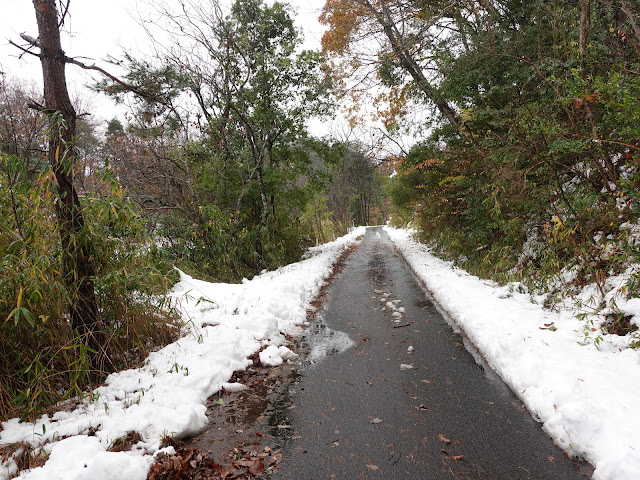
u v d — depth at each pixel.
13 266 3.30
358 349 5.31
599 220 5.38
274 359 4.90
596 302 4.71
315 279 10.35
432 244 15.91
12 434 2.90
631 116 3.97
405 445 3.01
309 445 3.09
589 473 2.54
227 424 3.47
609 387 3.06
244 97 12.45
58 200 3.60
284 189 16.23
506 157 6.71
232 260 11.02
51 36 3.58
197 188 12.05
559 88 6.21
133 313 4.46
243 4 13.24
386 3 10.41
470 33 8.87
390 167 13.20
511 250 8.23
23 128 6.57
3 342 3.34
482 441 2.99
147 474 2.66
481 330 5.12
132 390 3.71
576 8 7.17
